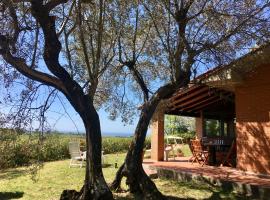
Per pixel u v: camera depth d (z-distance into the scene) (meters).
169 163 16.75
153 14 11.08
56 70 9.61
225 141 15.91
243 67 12.48
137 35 12.14
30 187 13.54
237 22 10.77
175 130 31.48
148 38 12.23
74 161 19.44
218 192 11.91
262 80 13.14
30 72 9.45
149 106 11.33
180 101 17.38
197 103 18.41
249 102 13.50
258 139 13.12
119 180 11.44
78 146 18.50
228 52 11.18
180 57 10.82
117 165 18.47
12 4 8.61
